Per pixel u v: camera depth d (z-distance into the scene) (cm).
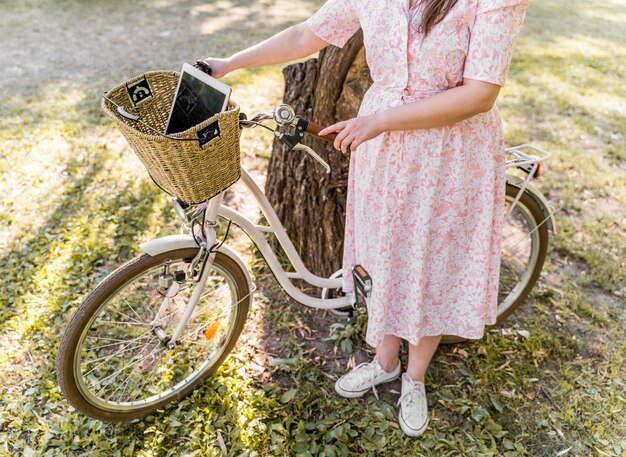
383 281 167
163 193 310
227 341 203
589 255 275
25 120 385
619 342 231
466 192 155
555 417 199
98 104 417
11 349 214
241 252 270
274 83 450
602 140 388
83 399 174
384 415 198
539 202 211
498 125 155
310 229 250
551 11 750
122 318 230
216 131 126
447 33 132
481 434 192
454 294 174
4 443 181
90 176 323
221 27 620
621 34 654
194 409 196
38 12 663
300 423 190
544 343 229
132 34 590
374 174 158
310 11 691
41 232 279
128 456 179
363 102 161
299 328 234
